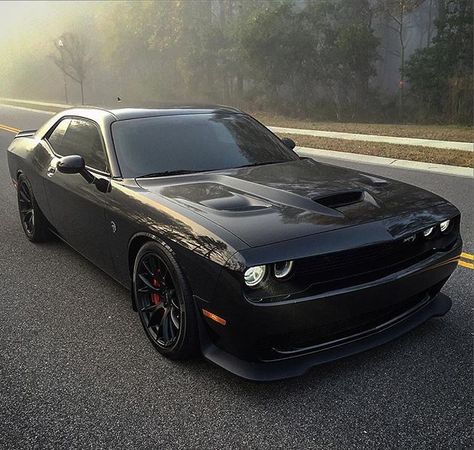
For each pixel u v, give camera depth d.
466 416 2.62
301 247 2.62
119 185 3.58
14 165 5.56
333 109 25.61
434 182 8.73
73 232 4.34
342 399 2.78
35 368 3.11
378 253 2.81
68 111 4.95
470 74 22.09
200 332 2.91
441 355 3.19
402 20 25.77
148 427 2.57
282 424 2.59
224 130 4.27
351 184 3.43
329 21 26.95
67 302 4.02
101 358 3.21
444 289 4.18
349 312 2.74
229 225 2.78
